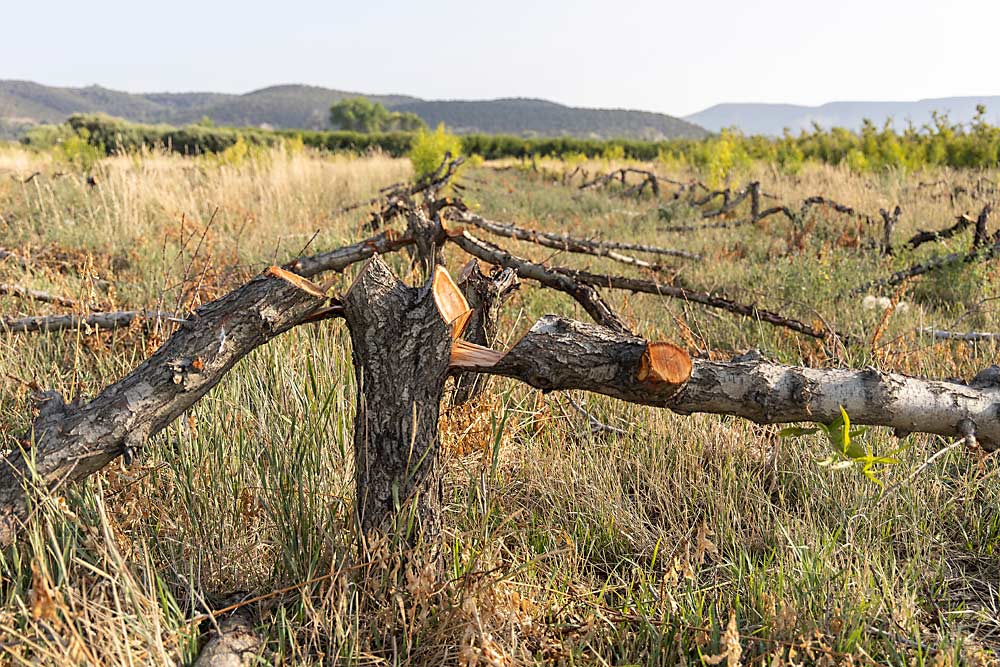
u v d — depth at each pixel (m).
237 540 2.50
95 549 2.27
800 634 2.22
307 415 2.85
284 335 3.88
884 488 3.03
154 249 6.82
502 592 2.22
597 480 3.24
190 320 2.20
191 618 2.08
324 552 2.36
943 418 2.29
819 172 17.66
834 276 6.27
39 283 5.24
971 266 6.20
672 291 4.47
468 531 2.58
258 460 2.75
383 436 2.21
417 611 2.18
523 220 10.21
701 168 21.66
